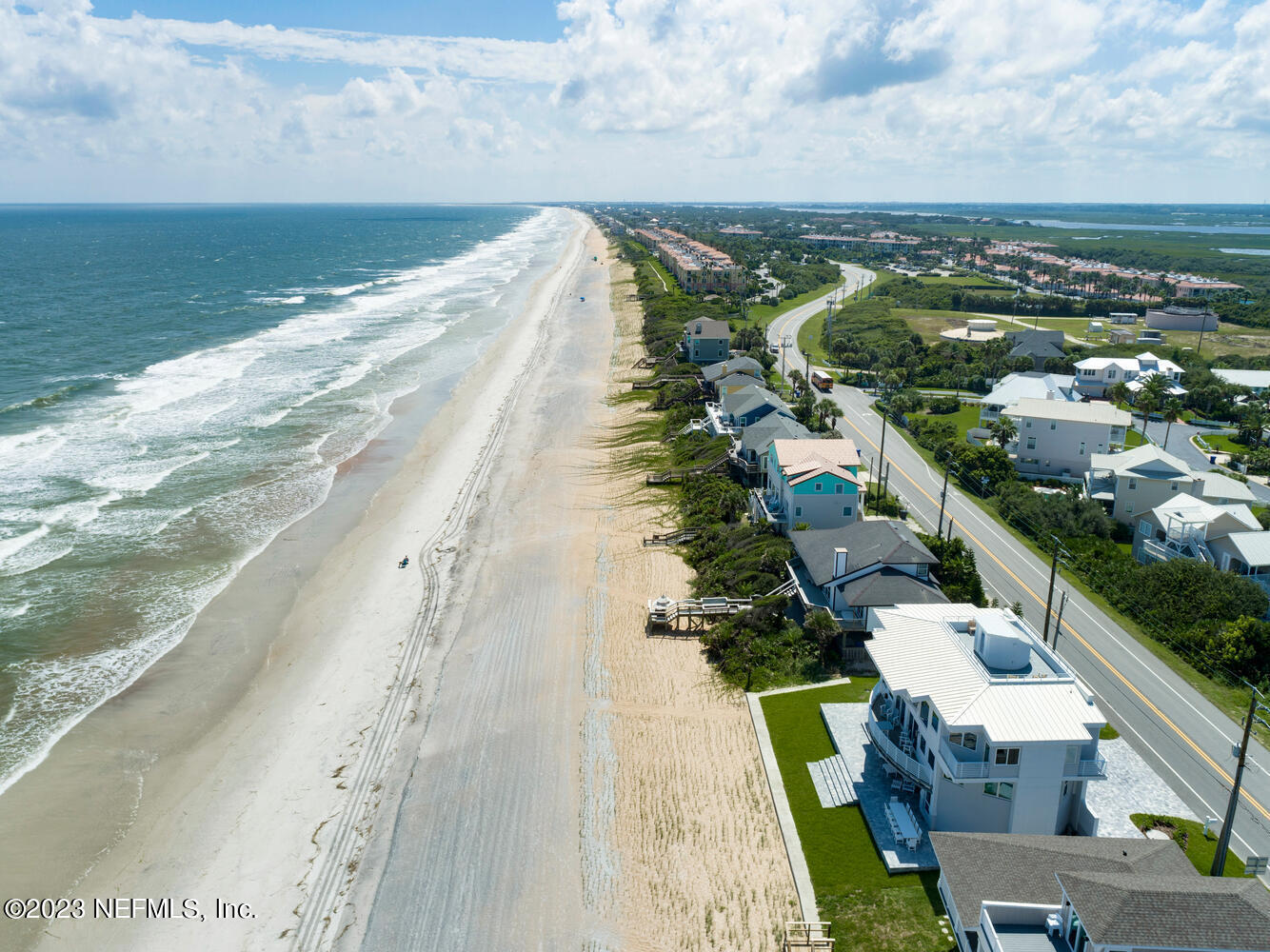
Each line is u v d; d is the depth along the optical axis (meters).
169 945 30.34
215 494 70.69
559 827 35.78
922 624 38.62
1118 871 27.19
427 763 39.97
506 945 30.06
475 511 69.12
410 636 50.88
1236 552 55.28
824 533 53.72
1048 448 79.19
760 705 43.62
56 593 54.09
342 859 34.25
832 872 32.38
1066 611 53.22
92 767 39.44
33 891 32.59
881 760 38.38
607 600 55.34
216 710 43.78
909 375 116.00
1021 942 25.39
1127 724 41.88
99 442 81.88
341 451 82.00
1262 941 22.91
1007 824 33.06
